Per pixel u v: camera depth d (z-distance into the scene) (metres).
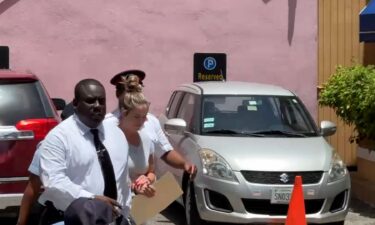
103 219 4.05
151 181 5.52
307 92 13.11
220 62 11.50
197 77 11.42
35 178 4.75
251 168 8.01
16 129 7.22
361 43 13.09
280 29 13.08
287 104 9.48
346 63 13.06
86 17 12.55
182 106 10.02
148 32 12.76
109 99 12.68
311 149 8.55
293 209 7.08
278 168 8.02
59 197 4.41
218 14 12.93
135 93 5.45
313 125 9.35
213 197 8.05
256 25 13.04
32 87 7.60
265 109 9.34
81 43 12.55
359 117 10.49
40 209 4.98
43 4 12.41
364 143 11.06
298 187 7.09
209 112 9.17
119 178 4.61
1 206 7.18
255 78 13.08
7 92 7.45
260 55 13.07
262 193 7.91
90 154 4.48
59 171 4.41
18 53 12.35
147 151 5.66
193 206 8.39
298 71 13.12
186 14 12.85
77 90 4.54
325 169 8.24
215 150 8.31
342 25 13.09
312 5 13.07
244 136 8.83
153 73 12.80
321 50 13.13
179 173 8.80
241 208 7.92
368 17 11.52
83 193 4.38
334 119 13.10
